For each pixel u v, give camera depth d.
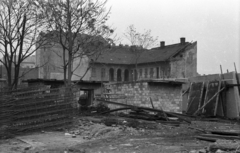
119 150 9.84
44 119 14.17
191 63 54.38
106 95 27.94
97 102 27.06
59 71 42.62
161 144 10.96
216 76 26.94
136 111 20.73
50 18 18.86
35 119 13.91
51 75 42.03
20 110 13.49
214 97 24.86
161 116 19.27
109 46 22.02
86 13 19.75
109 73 58.53
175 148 10.14
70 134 13.47
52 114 14.43
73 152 9.58
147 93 24.03
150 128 15.55
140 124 16.56
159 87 24.64
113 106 27.08
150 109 19.62
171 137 12.81
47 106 14.29
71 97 15.15
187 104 27.88
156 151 9.63
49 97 14.41
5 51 18.20
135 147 10.34
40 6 18.50
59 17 19.16
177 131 14.69
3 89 13.27
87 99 30.33
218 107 25.36
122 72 59.81
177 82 24.92
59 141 11.69
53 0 18.89
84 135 13.34
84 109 25.86
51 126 14.39
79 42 23.08
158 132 14.30
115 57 59.62
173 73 51.97
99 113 23.03
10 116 13.23
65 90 14.99
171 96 25.20
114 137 12.66
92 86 29.38
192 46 54.72
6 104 13.20
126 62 59.81
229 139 11.71
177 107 25.39
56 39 20.61
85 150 9.85
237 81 23.81
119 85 27.52
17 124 13.39
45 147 10.45
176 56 53.06
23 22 17.81
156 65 55.00
